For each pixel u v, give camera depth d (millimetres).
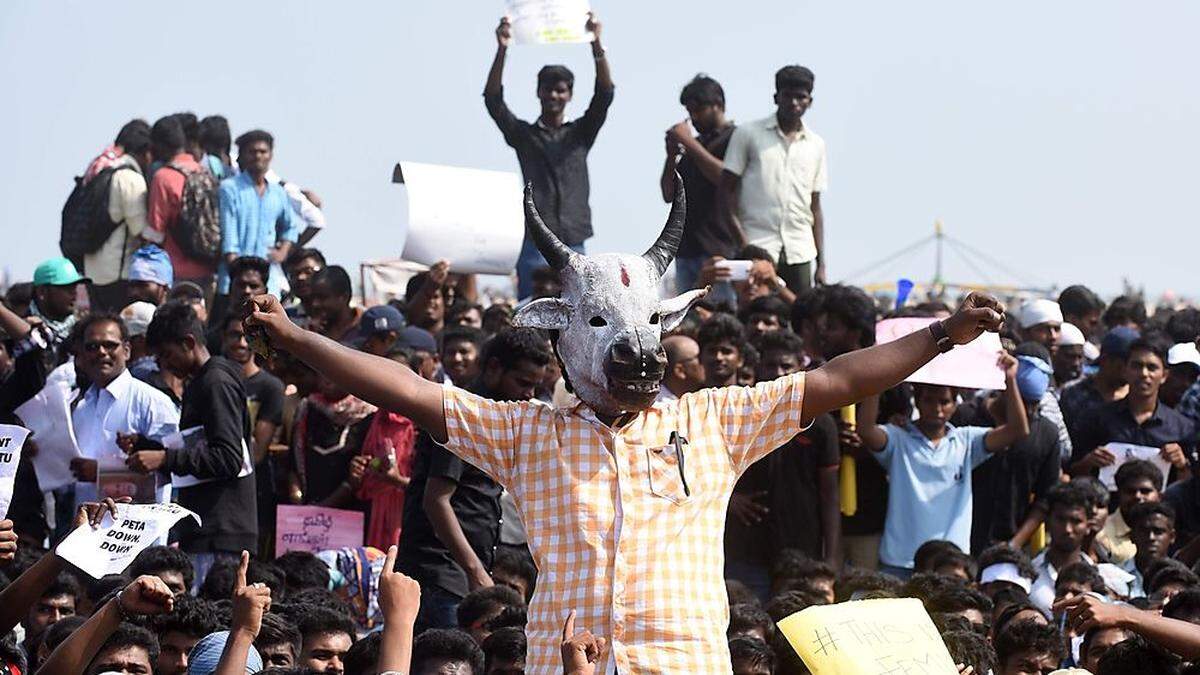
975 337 6164
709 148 15023
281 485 11523
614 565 5910
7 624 7012
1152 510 11102
